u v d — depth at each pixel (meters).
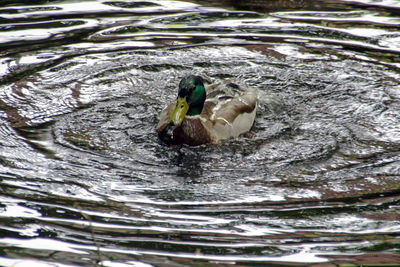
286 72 14.37
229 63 14.89
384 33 16.53
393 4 19.14
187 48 15.73
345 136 11.25
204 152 10.73
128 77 14.07
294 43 16.02
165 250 7.46
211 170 9.95
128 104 12.71
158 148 10.83
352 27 17.03
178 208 8.55
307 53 15.39
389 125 11.70
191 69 14.59
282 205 8.70
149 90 13.49
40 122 11.59
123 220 8.16
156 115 12.27
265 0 19.67
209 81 13.95
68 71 14.14
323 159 10.31
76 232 7.84
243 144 11.09
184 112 10.93
